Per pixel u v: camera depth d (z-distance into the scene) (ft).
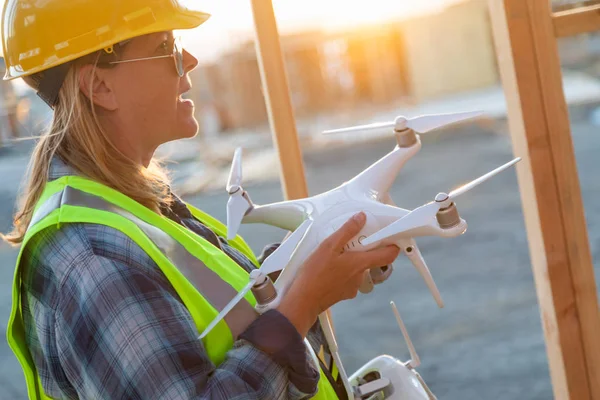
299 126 71.00
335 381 5.08
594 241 22.99
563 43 70.23
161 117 4.66
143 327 3.85
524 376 14.48
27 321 4.42
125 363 3.83
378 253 4.34
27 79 4.63
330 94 76.59
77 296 3.96
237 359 4.04
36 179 4.65
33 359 4.49
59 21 4.42
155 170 5.19
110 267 3.94
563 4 5.89
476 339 16.83
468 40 77.46
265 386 4.00
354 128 4.81
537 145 5.71
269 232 31.91
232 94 67.92
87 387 3.97
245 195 4.61
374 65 76.74
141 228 4.24
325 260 4.25
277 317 4.13
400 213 4.40
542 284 5.91
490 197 33.30
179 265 4.27
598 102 59.16
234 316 4.26
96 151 4.46
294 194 5.81
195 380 3.84
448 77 77.66
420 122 4.68
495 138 52.34
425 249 25.91
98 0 4.42
